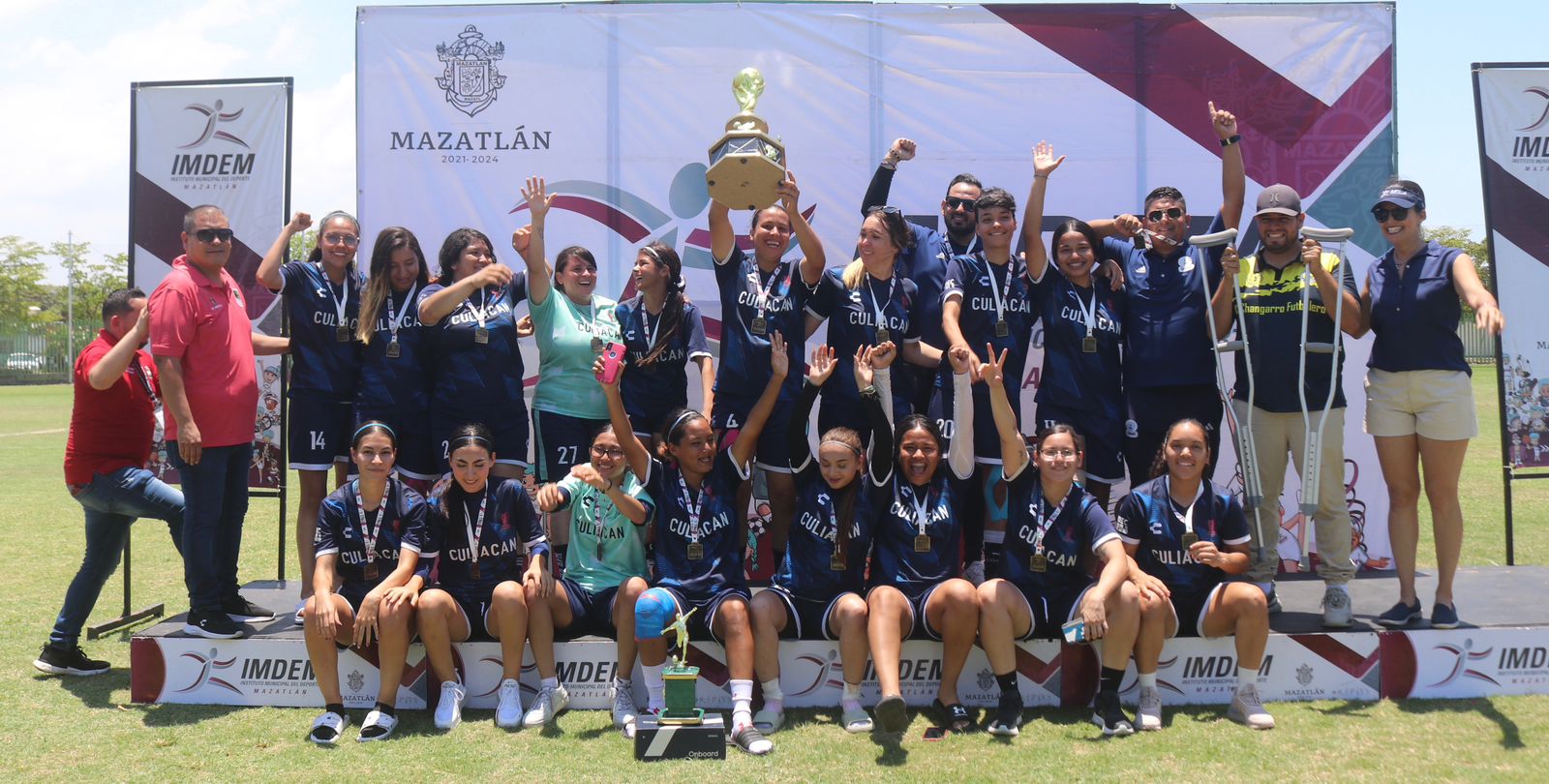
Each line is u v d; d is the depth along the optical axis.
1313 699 4.64
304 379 5.38
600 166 6.42
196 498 4.79
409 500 4.68
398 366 5.24
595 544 4.86
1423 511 9.72
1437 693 4.66
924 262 5.50
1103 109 6.42
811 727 4.38
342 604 4.51
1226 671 4.64
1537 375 6.20
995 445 5.17
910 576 4.59
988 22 6.39
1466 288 4.60
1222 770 3.84
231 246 6.20
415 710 4.64
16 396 32.12
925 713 4.52
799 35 6.38
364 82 6.38
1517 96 6.23
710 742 4.04
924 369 5.38
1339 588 4.81
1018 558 4.66
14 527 9.09
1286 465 5.11
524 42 6.39
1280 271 4.99
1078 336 5.20
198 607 4.75
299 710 4.64
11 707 4.65
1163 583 4.62
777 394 4.84
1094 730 4.30
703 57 6.38
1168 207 5.17
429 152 6.39
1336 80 6.39
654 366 5.31
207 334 4.84
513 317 5.41
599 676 4.66
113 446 5.14
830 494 4.62
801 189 6.42
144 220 6.38
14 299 54.56
